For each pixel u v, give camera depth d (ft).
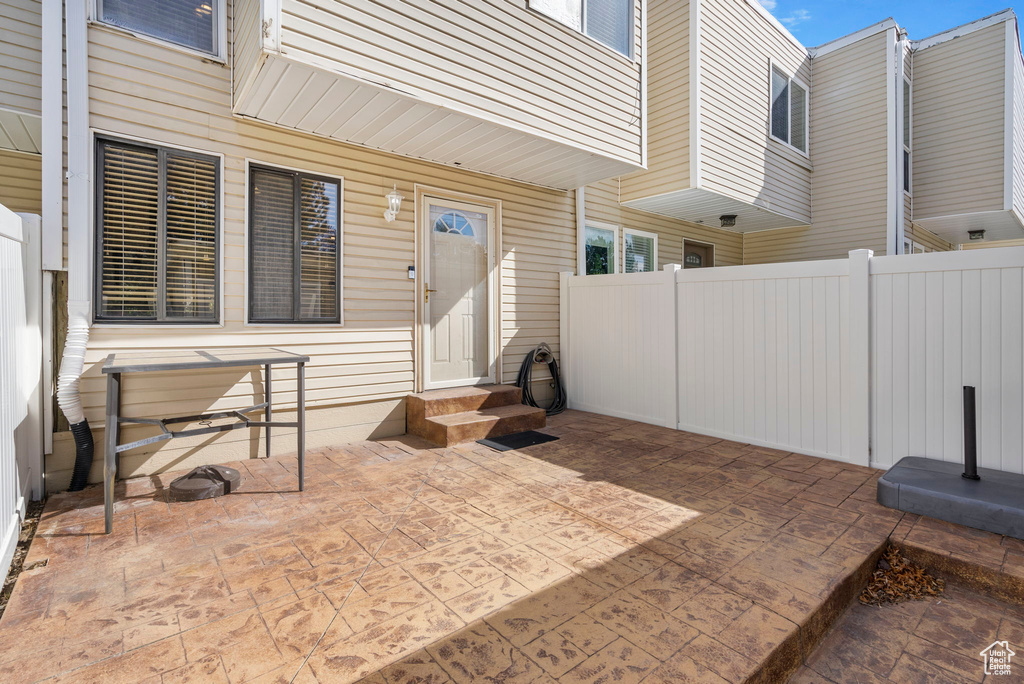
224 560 8.83
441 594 7.74
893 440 13.92
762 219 29.45
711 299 17.84
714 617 7.13
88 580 8.14
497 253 20.85
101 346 12.62
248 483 12.77
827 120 29.86
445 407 17.90
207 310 14.16
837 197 29.48
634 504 11.46
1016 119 28.91
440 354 19.40
